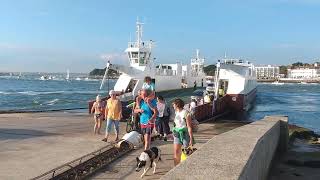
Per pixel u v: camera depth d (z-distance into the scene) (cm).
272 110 4922
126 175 1124
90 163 1207
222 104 3362
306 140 2114
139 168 1094
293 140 2045
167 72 4553
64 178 1041
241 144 829
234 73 3681
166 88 4403
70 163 1134
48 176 1048
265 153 1042
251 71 4941
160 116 1666
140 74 3744
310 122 3894
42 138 1678
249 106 4484
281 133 1623
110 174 1134
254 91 5684
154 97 1317
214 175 565
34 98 6588
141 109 1312
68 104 5241
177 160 1075
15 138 1666
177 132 1071
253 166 736
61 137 1716
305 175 1218
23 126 2097
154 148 1142
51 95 7475
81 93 8219
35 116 2722
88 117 2698
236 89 3625
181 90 4781
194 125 1087
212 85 4978
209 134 1988
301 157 1512
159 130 1709
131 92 3456
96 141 1616
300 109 5172
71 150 1412
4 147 1457
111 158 1311
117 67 3528
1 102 5634
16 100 6062
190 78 5419
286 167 1325
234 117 3584
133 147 1495
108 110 1652
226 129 2259
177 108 1077
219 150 754
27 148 1444
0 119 2472
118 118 1655
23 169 1126
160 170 1171
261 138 944
